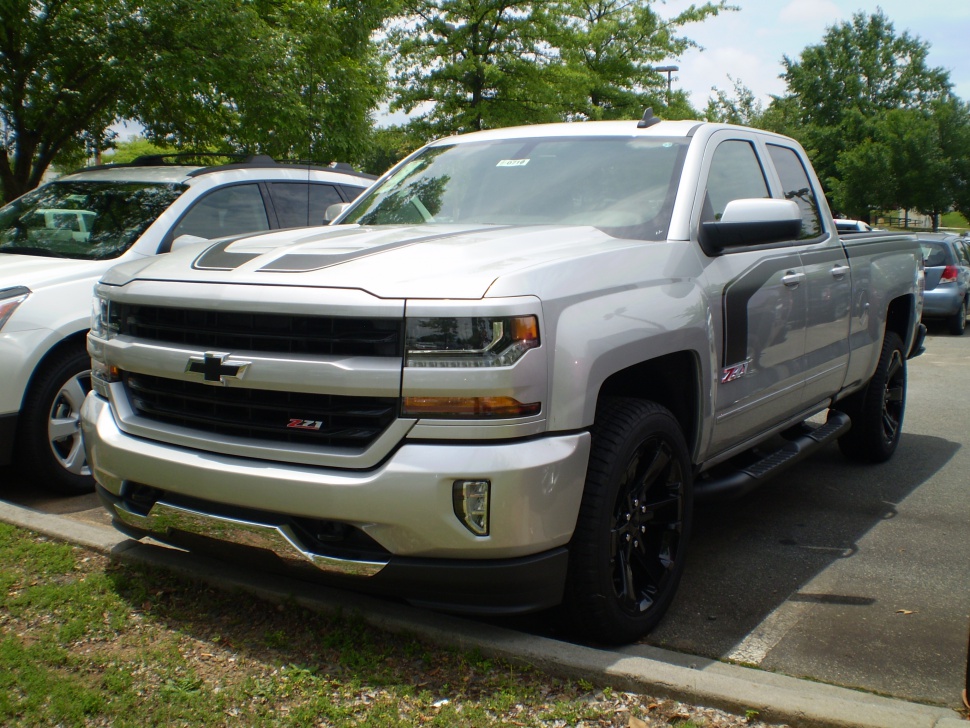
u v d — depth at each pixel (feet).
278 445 9.79
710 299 12.14
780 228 12.07
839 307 16.63
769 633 11.56
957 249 54.29
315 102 39.60
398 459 9.15
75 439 16.49
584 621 10.37
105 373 11.59
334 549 9.65
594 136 14.66
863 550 14.73
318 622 10.93
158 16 31.96
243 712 9.11
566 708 9.16
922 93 227.61
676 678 9.41
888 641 11.32
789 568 13.91
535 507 9.26
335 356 9.43
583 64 85.15
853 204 165.78
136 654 10.25
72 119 34.88
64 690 9.40
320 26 39.42
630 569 11.01
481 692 9.46
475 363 9.07
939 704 9.75
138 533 11.39
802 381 15.35
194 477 10.08
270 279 9.97
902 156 163.32
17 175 34.71
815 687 9.76
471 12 67.10
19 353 15.34
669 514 11.73
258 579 11.74
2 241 18.92
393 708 9.14
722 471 13.97
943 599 12.69
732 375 12.80
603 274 10.49
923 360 40.45
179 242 18.08
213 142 38.70
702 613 12.19
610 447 10.22
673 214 12.57
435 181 14.98
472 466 9.05
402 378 9.14
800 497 17.75
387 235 11.95
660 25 92.07
